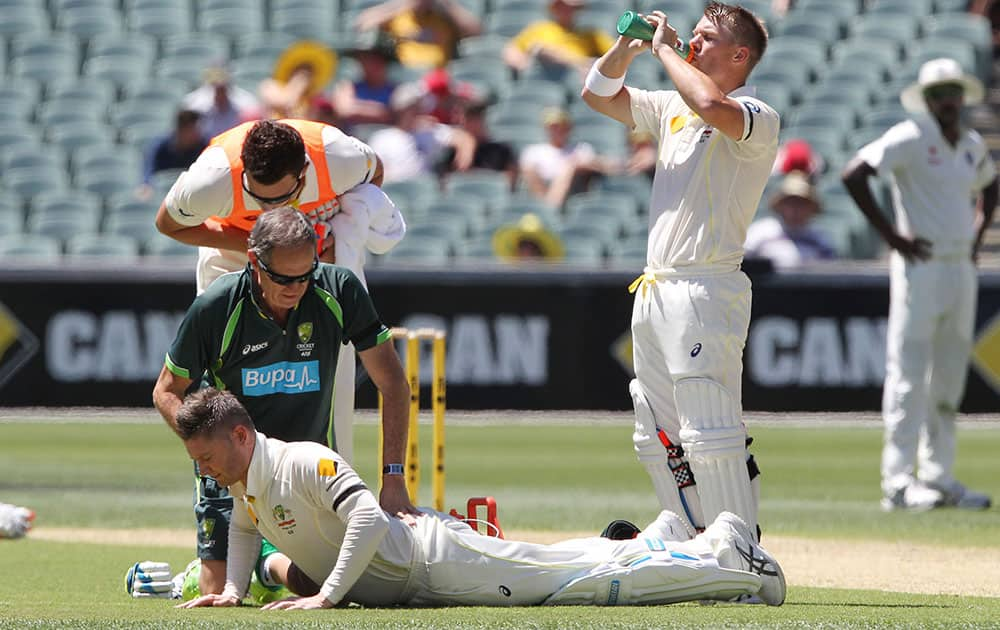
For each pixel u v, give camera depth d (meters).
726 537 19.67
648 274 21.58
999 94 74.75
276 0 81.81
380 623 16.59
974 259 39.28
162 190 65.62
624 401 56.28
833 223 62.84
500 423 59.09
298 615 17.59
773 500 40.97
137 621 16.83
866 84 74.12
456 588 19.06
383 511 19.36
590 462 50.00
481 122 67.50
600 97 22.50
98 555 28.19
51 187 69.69
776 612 18.30
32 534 32.22
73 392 56.06
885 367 55.62
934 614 18.25
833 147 69.56
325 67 67.94
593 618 17.19
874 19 78.06
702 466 21.22
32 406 56.03
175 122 68.19
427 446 54.41
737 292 21.25
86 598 21.30
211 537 20.69
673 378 21.33
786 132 70.00
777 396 56.06
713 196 21.08
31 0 81.88
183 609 18.72
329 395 20.09
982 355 54.97
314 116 65.00
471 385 56.31
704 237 21.09
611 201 64.62
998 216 67.44
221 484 18.77
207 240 22.41
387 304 56.12
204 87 69.31
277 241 18.50
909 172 37.72
